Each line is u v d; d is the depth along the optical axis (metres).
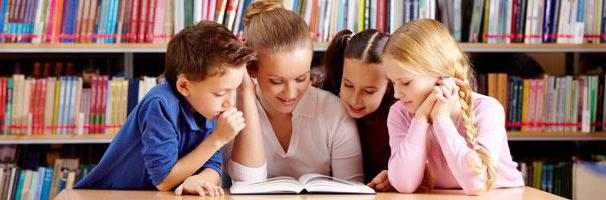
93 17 2.67
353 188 1.47
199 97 1.48
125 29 2.68
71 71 2.81
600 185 0.95
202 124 1.60
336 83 1.97
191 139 1.59
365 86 1.74
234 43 1.46
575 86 2.79
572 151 3.00
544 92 2.78
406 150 1.52
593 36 2.77
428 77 1.50
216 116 1.52
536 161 2.88
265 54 1.64
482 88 2.80
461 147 1.47
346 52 1.77
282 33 1.64
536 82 2.78
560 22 2.75
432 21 1.55
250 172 1.69
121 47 2.65
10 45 2.64
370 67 1.72
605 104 2.80
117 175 1.61
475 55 2.93
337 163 1.86
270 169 1.90
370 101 1.77
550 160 2.90
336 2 2.69
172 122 1.51
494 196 1.43
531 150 3.02
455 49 1.54
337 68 1.95
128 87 2.71
